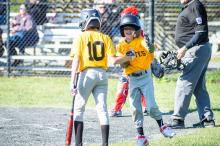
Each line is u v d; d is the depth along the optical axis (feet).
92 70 61.82
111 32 137.69
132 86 65.72
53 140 71.41
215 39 152.05
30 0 144.97
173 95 111.86
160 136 72.13
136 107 65.21
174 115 79.00
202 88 80.18
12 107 100.01
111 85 123.24
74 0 159.63
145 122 84.43
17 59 139.23
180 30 78.54
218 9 160.15
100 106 62.28
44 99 108.47
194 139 66.64
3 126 81.41
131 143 67.41
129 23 64.85
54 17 149.89
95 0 145.79
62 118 88.74
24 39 142.00
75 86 61.26
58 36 147.74
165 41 153.89
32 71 139.13
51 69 138.41
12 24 143.13
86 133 76.02
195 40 76.59
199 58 77.71
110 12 138.10
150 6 129.70
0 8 146.30
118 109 90.48
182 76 78.48
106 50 62.75
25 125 82.38
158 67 72.84
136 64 65.05
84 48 61.93
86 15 62.95
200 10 77.00
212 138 67.26
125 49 65.31
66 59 136.26
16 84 126.82
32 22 142.51
